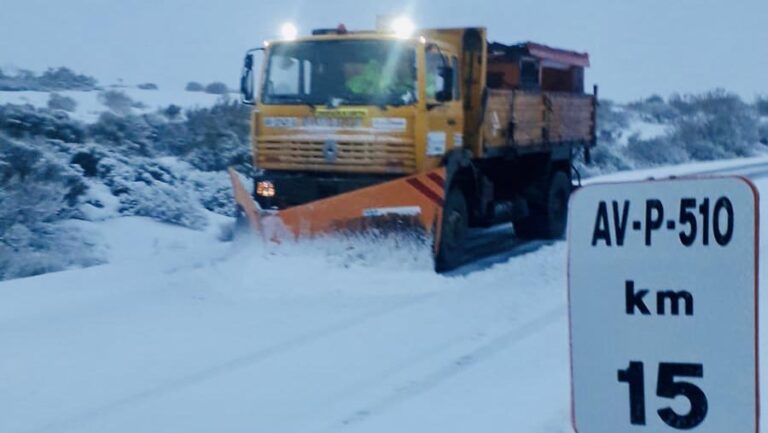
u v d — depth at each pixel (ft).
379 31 39.32
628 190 10.74
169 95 176.45
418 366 26.32
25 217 68.18
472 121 42.34
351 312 32.60
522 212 49.14
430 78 38.22
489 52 47.98
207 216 80.84
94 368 26.55
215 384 25.04
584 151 57.26
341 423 21.86
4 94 145.38
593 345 10.86
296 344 28.76
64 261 63.98
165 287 36.81
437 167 38.86
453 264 40.19
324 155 38.37
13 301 34.94
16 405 23.59
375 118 37.65
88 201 76.54
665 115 171.83
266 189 39.52
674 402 10.47
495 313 32.37
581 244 10.96
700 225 10.39
